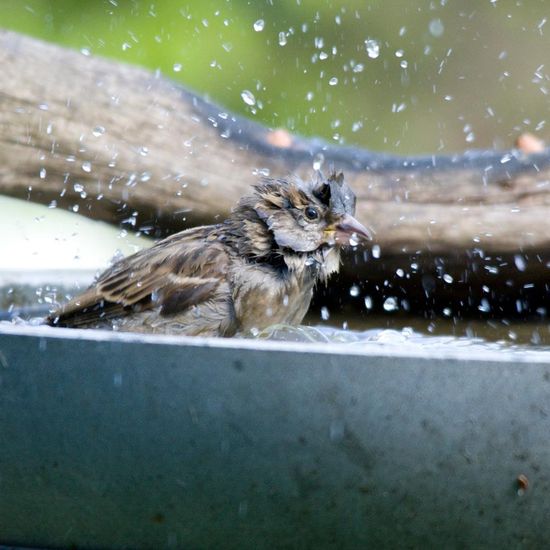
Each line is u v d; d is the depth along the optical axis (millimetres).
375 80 18828
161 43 15289
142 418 4949
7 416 5066
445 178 11047
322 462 4898
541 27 20109
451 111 19969
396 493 4914
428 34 19672
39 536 5203
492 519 4938
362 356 4789
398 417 4820
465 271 11000
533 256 10922
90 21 15156
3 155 10664
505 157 11109
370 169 11164
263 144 11320
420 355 4777
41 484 5121
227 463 4945
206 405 4898
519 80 20156
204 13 15688
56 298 9586
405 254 10961
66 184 10945
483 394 4781
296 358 4812
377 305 11102
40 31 14969
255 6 16125
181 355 4875
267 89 16469
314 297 11078
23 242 13664
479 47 20203
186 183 11039
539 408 4793
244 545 5062
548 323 10250
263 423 4887
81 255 13633
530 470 4863
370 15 18547
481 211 10898
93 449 5023
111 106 10906
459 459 4852
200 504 5020
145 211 11203
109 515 5102
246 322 8969
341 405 4836
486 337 9172
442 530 4961
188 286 8805
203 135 11156
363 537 4996
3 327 5164
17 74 10672
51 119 10719
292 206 8992
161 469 4992
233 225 9094
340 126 17953
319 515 4973
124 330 8898
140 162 10945
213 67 15578
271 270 8953
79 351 4945
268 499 4973
